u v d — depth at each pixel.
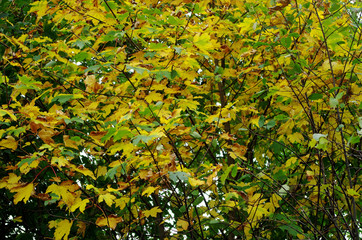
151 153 2.25
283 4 2.47
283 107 2.77
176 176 2.03
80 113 2.60
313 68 3.11
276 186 2.91
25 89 2.50
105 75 2.69
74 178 3.72
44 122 2.22
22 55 2.90
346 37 3.23
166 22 2.65
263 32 2.99
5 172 3.87
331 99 2.19
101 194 2.38
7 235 4.61
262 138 3.83
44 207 4.20
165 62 2.51
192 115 3.60
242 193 2.60
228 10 3.40
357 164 3.55
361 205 3.28
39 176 3.89
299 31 2.94
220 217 2.93
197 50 2.68
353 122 3.06
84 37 2.71
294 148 3.79
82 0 2.64
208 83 3.76
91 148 2.91
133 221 3.25
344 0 3.01
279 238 3.91
